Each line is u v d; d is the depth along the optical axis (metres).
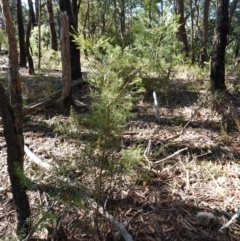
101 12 16.41
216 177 3.08
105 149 2.17
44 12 14.12
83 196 2.28
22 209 2.14
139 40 5.12
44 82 6.09
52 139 3.74
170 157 3.17
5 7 2.13
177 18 5.28
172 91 5.53
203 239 2.29
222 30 5.37
